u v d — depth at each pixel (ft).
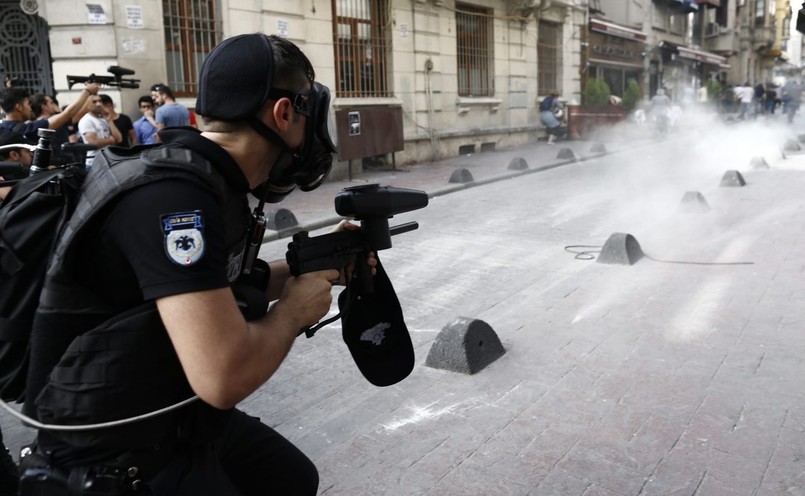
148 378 4.58
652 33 102.37
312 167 5.21
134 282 4.47
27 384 4.75
